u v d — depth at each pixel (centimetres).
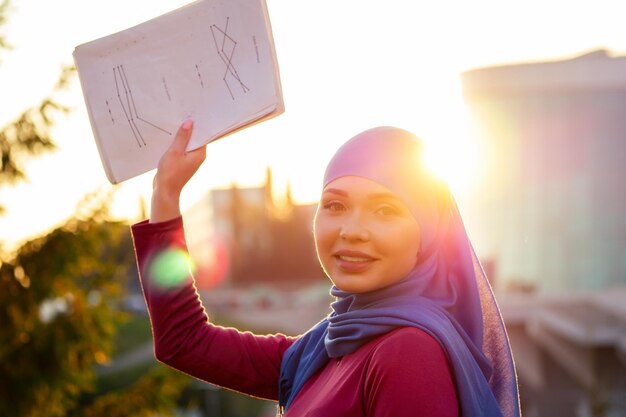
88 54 164
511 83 4069
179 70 161
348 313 147
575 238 4050
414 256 148
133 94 163
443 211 156
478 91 4131
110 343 602
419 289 149
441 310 148
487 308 162
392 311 141
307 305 4506
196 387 2002
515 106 4116
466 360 139
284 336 186
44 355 573
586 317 2766
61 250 570
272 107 154
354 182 145
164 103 162
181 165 161
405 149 149
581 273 4006
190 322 172
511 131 4144
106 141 165
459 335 145
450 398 130
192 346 172
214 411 2033
